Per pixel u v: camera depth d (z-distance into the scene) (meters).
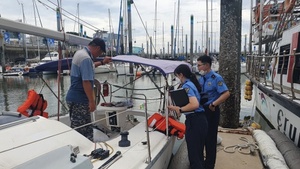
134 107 4.58
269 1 8.27
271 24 8.47
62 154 1.64
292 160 3.41
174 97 2.72
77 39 2.94
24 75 24.73
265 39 9.10
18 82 20.56
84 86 2.65
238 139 4.73
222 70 5.42
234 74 5.35
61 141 2.12
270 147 3.83
